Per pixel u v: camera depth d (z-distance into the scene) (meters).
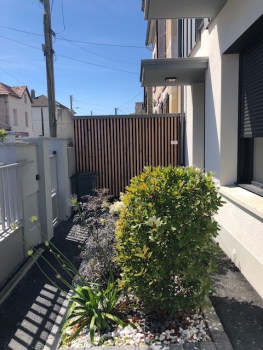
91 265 3.02
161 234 2.33
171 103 8.91
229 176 4.25
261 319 2.63
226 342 2.28
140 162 8.16
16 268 3.97
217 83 4.36
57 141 6.39
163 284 2.43
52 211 5.76
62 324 2.72
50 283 3.55
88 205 3.67
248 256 3.30
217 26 4.34
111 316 2.48
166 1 3.83
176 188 2.44
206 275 2.52
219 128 4.26
